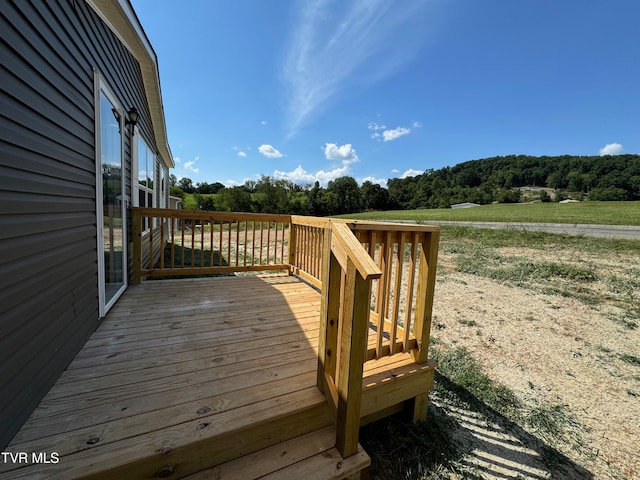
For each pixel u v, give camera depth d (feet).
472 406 7.14
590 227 39.96
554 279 17.95
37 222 4.44
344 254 4.26
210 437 3.81
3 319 3.51
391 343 5.90
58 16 5.38
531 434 6.31
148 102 17.92
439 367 8.67
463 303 14.10
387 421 6.33
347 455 4.25
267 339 6.84
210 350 6.22
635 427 6.57
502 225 44.91
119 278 9.94
